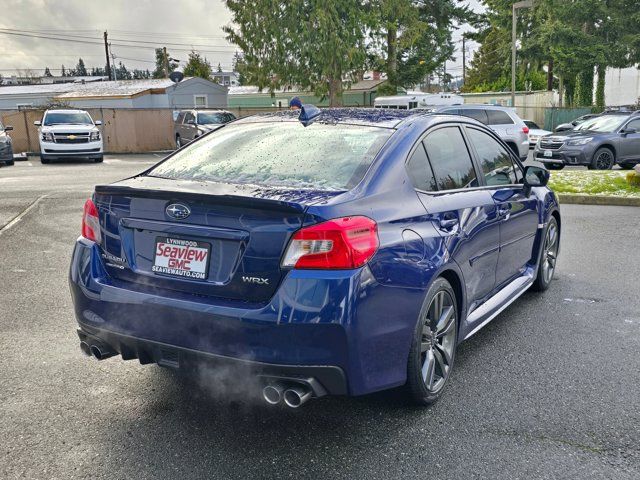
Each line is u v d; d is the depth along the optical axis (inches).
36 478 113.7
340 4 1216.2
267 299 115.6
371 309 118.1
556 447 125.6
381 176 133.3
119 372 160.4
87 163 903.1
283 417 137.2
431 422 135.6
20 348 175.5
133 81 1721.2
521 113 1702.8
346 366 115.6
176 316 121.0
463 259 151.3
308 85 1306.6
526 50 1803.6
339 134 149.8
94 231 138.6
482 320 170.7
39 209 421.7
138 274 129.6
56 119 920.3
